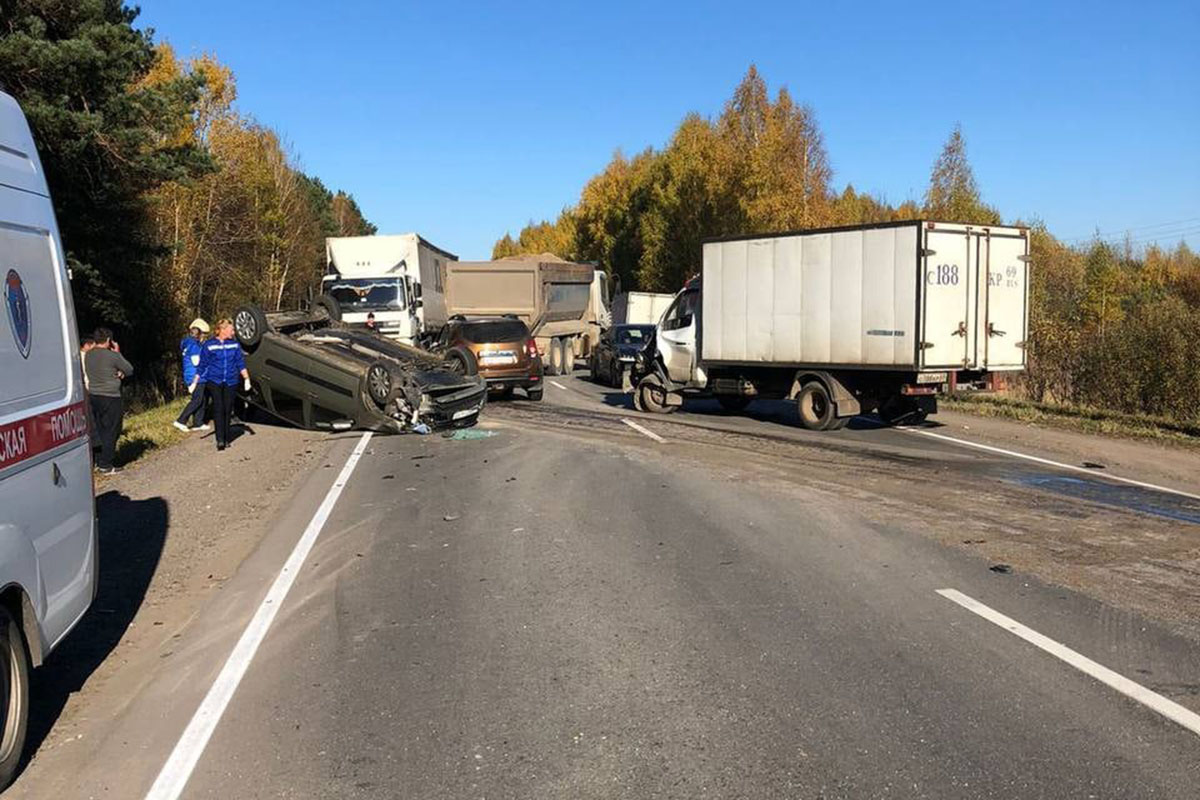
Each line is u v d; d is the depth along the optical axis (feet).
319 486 38.27
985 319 52.21
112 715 16.52
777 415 65.36
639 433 53.93
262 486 38.58
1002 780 13.47
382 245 90.79
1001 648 18.71
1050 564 25.03
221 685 17.57
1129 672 17.43
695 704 16.28
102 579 25.22
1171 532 28.81
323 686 17.42
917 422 58.90
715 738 14.96
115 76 62.54
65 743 15.42
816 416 55.77
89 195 67.62
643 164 222.07
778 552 26.50
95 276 72.95
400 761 14.42
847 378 55.21
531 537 28.66
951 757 14.17
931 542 27.50
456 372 56.95
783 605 21.68
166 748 15.06
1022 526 29.63
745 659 18.34
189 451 49.14
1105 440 51.34
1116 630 19.72
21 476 14.57
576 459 43.88
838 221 125.39
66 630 16.15
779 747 14.61
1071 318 72.54
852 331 53.72
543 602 22.21
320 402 53.67
